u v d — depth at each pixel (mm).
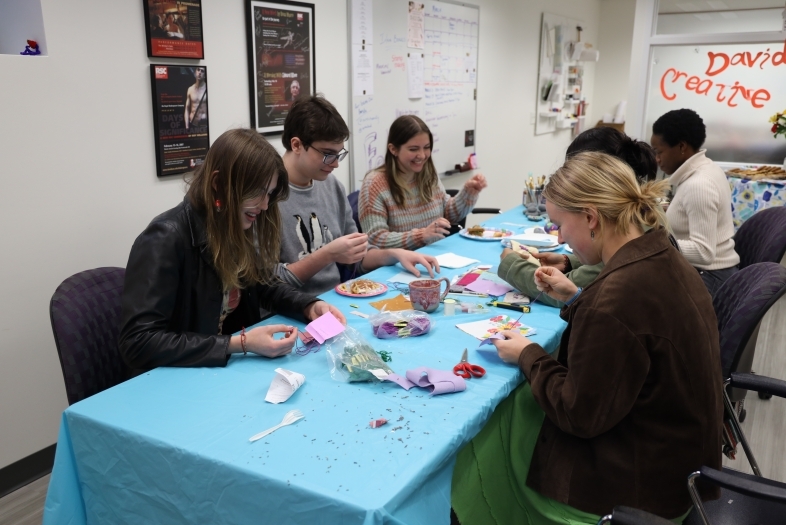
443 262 2273
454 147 4625
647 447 1188
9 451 2139
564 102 6492
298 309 1685
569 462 1263
